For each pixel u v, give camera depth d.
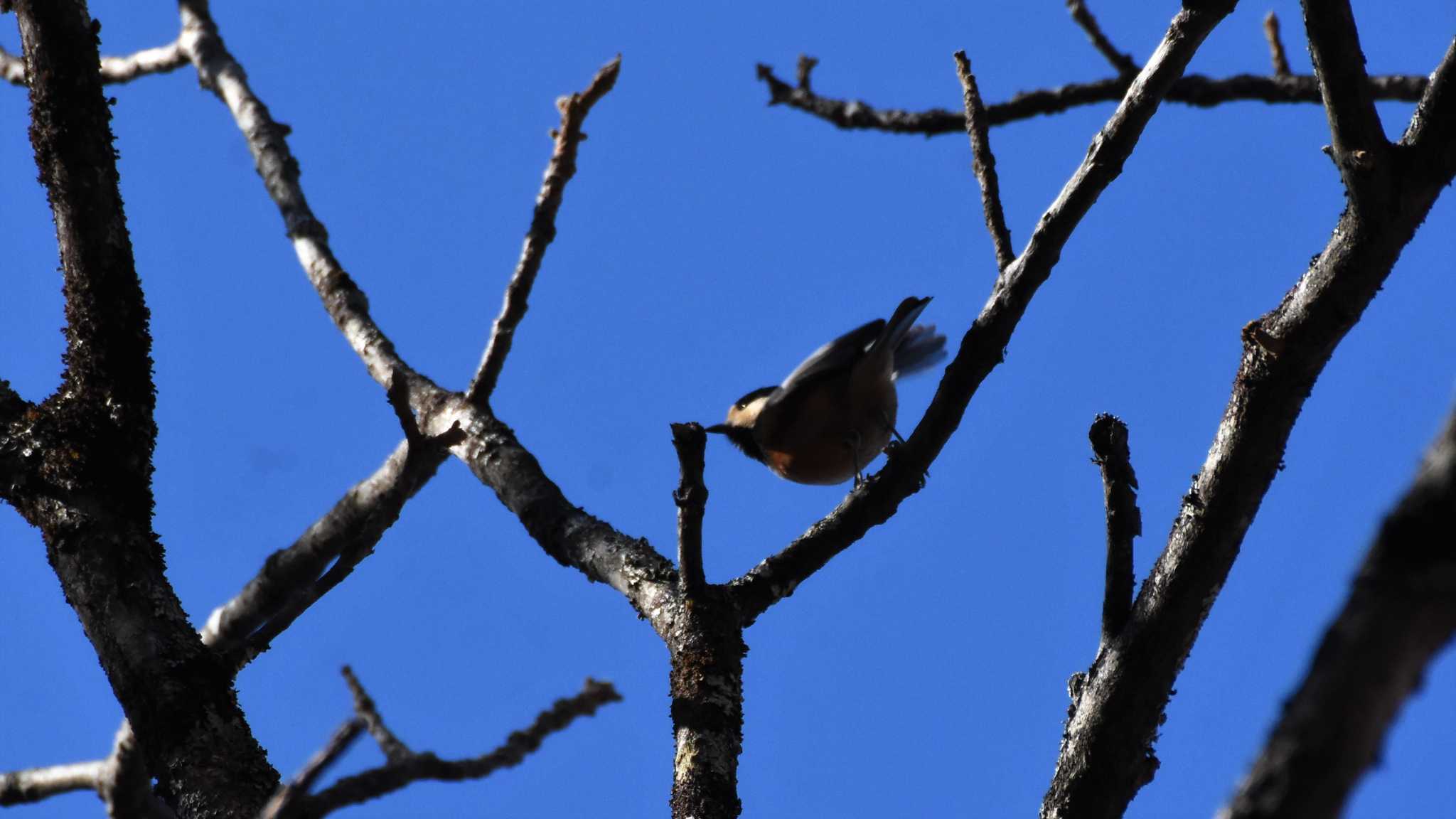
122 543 8.02
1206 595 7.42
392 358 11.17
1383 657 2.55
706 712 7.84
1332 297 6.98
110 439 8.32
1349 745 2.56
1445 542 2.53
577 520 9.55
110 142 8.92
